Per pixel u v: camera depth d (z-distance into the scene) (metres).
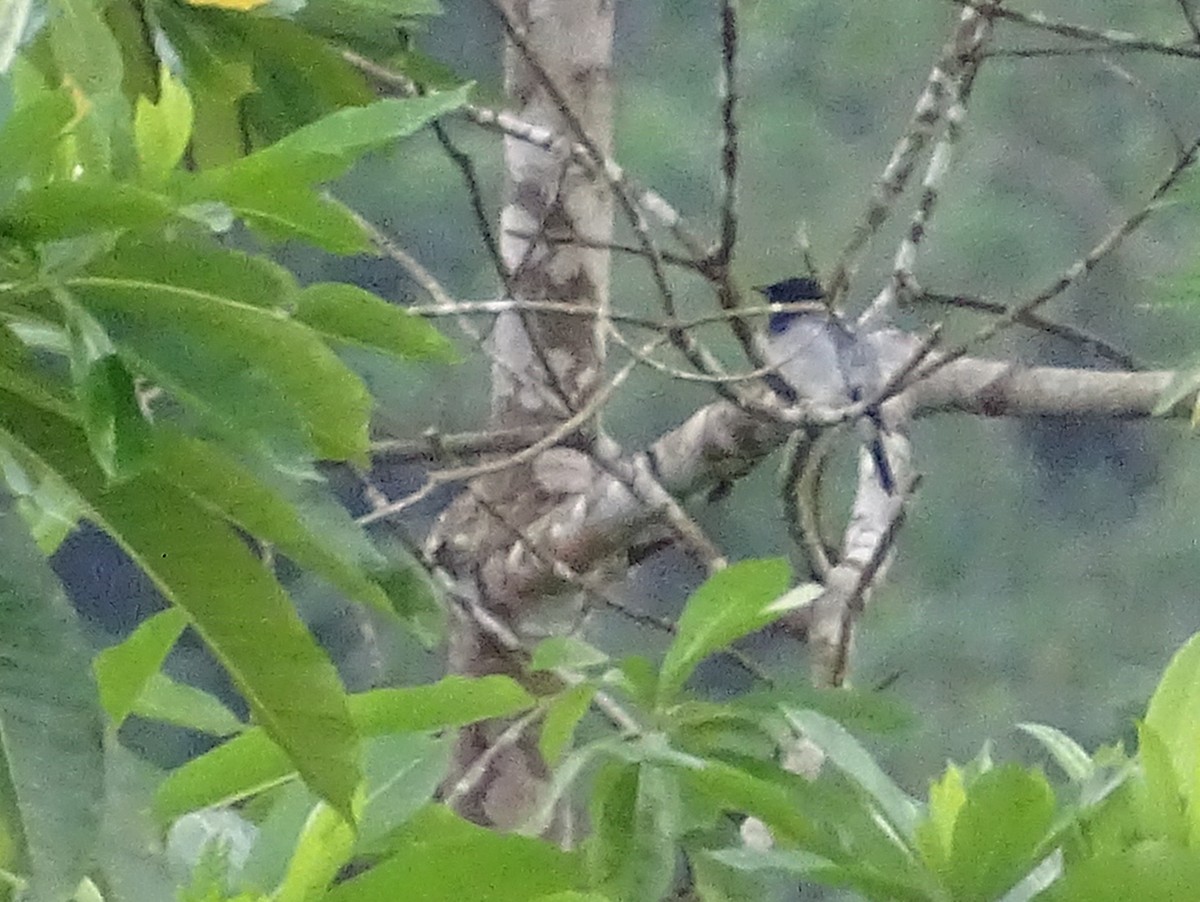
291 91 1.51
